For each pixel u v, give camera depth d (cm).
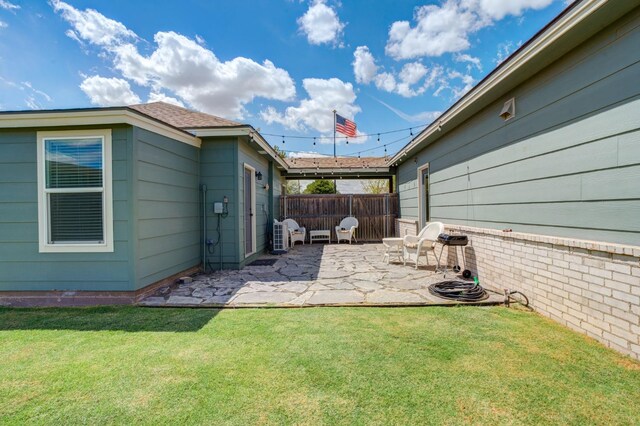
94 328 317
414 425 172
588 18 270
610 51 279
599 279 274
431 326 310
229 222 620
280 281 510
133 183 416
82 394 203
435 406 188
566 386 207
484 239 476
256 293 438
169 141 507
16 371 232
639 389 203
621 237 269
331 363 238
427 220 835
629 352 246
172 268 510
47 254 423
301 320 330
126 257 416
